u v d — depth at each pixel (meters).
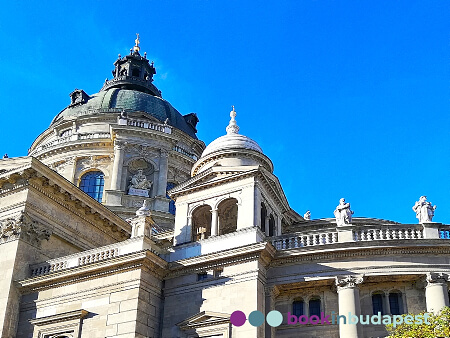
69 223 43.25
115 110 68.06
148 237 37.34
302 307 34.94
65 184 42.53
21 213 39.94
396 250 33.91
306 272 34.47
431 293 32.78
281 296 35.38
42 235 40.75
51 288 38.06
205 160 45.44
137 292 34.91
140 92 72.44
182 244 37.88
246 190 38.47
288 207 45.16
